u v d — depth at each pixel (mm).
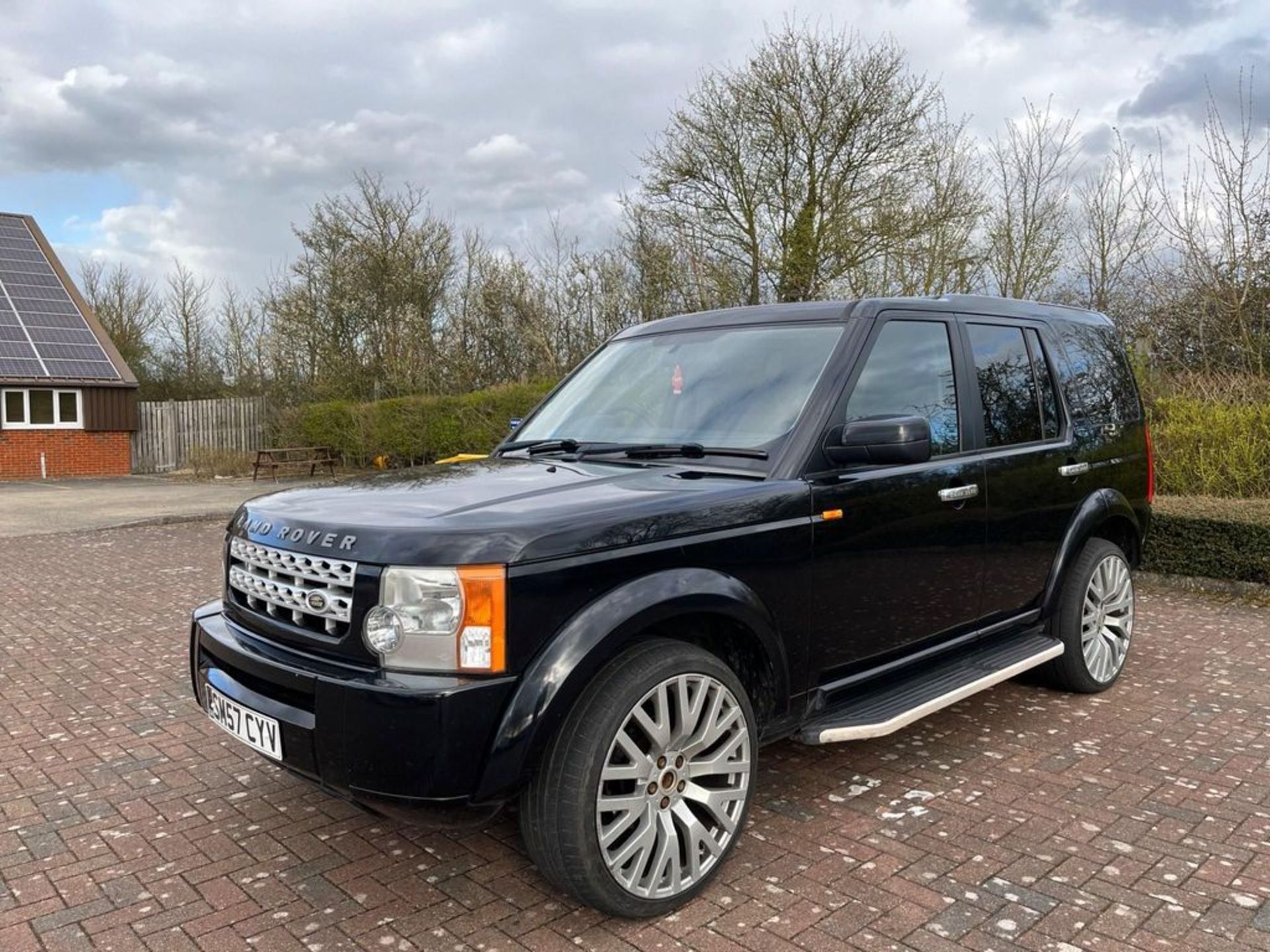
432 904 2934
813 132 18609
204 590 8141
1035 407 4473
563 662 2574
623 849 2705
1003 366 4348
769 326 3910
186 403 25641
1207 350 11984
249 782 3922
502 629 2533
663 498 2920
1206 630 6266
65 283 27375
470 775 2502
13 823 3561
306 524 2865
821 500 3271
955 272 16531
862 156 18641
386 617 2568
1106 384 5070
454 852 3273
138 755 4242
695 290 18469
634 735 2779
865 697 3551
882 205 17875
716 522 2965
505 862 3199
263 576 3002
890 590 3555
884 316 3748
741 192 19000
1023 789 3713
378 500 3008
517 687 2555
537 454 3898
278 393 26484
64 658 5879
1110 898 2896
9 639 6398
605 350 4594
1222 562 7344
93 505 16203
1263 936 2689
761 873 3064
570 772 2605
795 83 18562
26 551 10609
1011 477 4133
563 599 2627
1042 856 3164
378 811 2627
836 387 3455
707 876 2920
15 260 27250
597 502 2844
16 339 24641
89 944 2746
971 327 4230
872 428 3158
